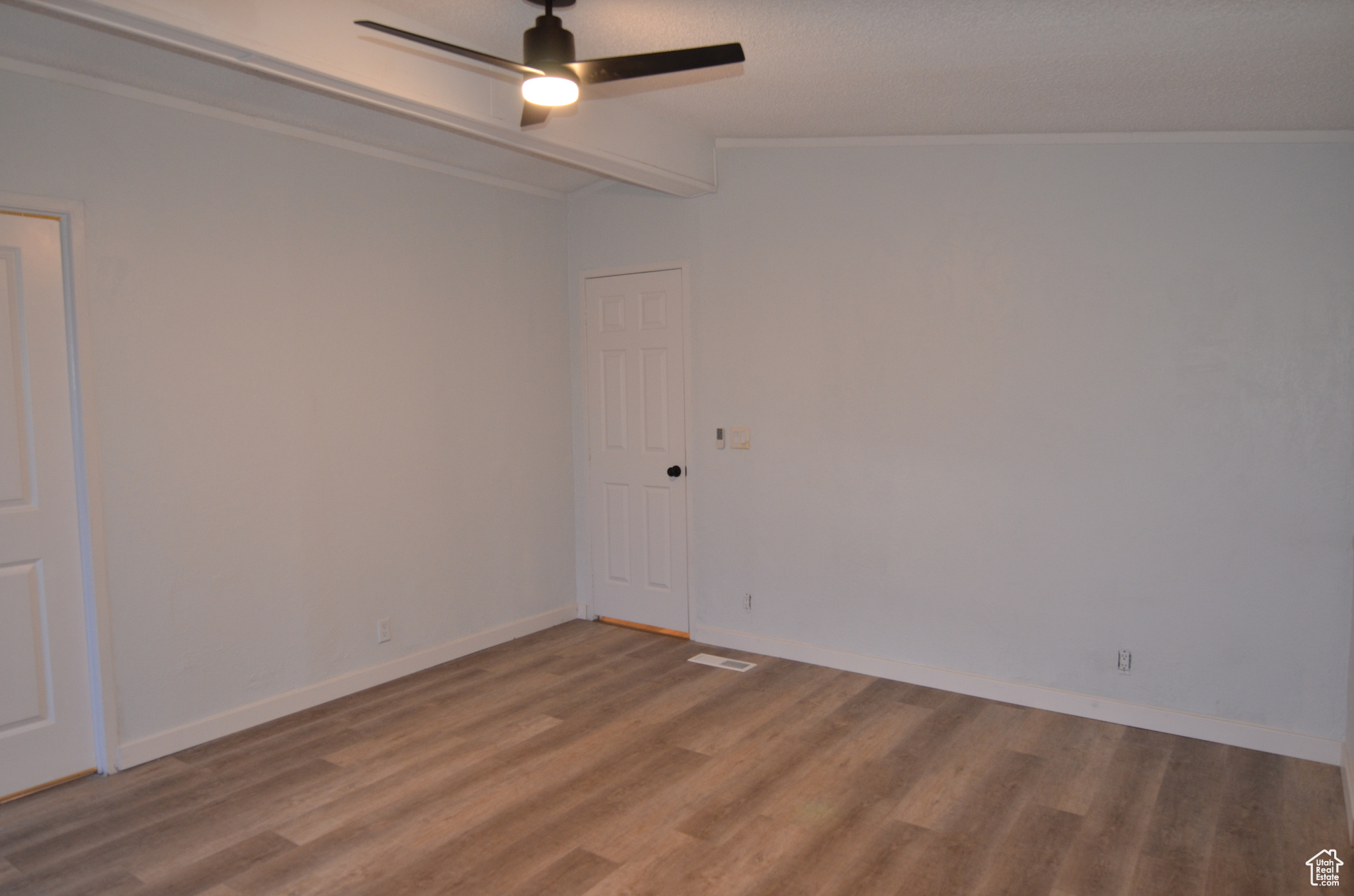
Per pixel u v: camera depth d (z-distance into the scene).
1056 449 3.51
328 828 2.67
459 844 2.57
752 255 4.27
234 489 3.40
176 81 3.04
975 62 2.59
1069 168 3.42
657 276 4.63
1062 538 3.52
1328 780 2.93
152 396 3.15
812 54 2.66
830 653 4.17
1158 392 3.29
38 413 2.92
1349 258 2.94
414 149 3.95
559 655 4.41
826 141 4.00
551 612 4.93
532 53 2.34
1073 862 2.45
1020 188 3.53
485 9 2.60
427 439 4.17
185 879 2.39
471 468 4.41
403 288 4.04
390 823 2.69
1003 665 3.69
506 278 4.59
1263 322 3.08
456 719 3.55
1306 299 3.01
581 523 5.06
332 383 3.74
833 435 4.08
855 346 3.99
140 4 2.18
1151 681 3.37
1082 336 3.43
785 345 4.20
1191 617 3.27
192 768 3.10
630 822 2.69
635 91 3.29
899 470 3.90
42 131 2.86
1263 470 3.11
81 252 2.95
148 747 3.16
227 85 3.09
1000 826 2.65
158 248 3.15
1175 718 3.32
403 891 2.33
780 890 2.32
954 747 3.22
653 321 4.67
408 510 4.09
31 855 2.52
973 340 3.67
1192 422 3.23
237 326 3.40
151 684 3.17
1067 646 3.54
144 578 3.14
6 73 2.77
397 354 4.02
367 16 2.69
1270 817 2.69
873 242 3.90
